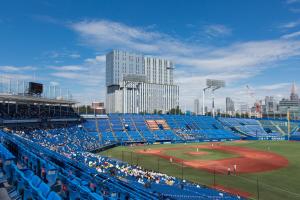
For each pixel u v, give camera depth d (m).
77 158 57.22
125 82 163.88
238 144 119.38
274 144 119.06
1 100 87.19
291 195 45.81
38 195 17.05
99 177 29.06
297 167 68.69
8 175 24.00
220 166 70.19
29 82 93.94
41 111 105.62
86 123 123.00
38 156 29.77
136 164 71.50
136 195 25.33
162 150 99.31
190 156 85.88
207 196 39.62
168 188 41.72
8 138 43.34
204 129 146.50
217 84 174.00
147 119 143.62
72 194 21.39
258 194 44.41
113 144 109.38
